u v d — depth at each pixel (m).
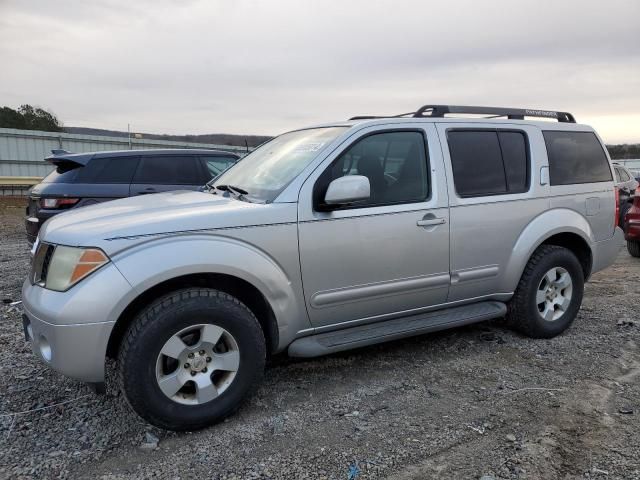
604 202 4.95
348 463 2.74
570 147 4.79
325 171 3.49
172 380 2.97
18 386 3.65
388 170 3.78
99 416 3.25
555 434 3.00
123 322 3.06
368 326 3.79
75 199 7.08
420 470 2.67
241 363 3.16
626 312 5.39
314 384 3.71
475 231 4.08
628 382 3.70
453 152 4.06
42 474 2.65
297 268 3.36
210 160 8.06
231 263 3.09
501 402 3.41
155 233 2.97
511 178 4.34
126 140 28.09
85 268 2.82
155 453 2.86
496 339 4.59
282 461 2.77
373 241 3.61
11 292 6.15
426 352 4.30
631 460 2.74
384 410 3.31
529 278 4.41
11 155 25.17
